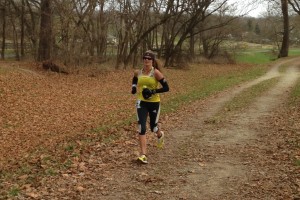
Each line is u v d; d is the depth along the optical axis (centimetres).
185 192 600
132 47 3294
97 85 2334
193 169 713
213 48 5419
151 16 3653
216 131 1055
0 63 2762
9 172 732
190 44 4975
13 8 4128
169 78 3003
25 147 1019
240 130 1059
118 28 3195
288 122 1120
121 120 1330
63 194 590
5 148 1020
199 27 4941
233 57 5431
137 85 773
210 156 802
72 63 2703
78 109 1598
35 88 1952
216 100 1745
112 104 1752
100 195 589
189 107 1541
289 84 2391
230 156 798
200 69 4025
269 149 832
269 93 1952
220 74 3559
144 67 758
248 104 1573
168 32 4009
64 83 2255
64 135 1127
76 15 2798
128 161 763
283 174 661
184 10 3506
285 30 5894
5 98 1634
